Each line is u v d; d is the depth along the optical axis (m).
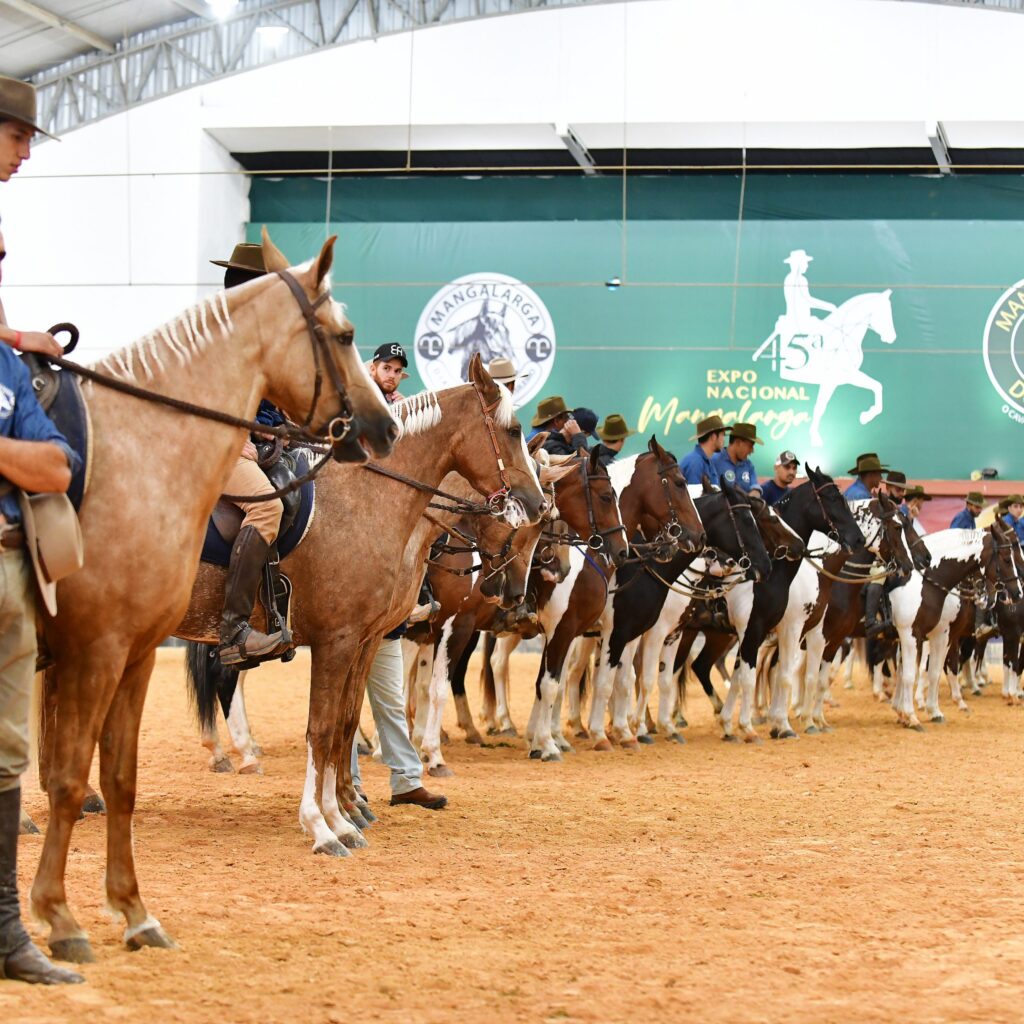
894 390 32.03
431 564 10.87
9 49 31.28
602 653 14.62
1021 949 5.58
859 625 19.53
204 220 32.38
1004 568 19.94
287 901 6.43
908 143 31.77
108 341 32.44
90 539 5.01
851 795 11.01
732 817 9.70
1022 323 31.98
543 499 9.08
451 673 14.89
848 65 31.17
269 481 7.49
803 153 32.56
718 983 4.98
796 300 32.34
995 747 15.52
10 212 32.72
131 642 5.12
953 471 31.86
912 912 6.37
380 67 31.95
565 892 6.80
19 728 4.81
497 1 31.69
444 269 33.16
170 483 5.24
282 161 33.88
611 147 32.25
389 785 11.38
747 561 14.91
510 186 33.19
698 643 18.86
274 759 13.23
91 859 7.38
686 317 32.56
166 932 5.62
